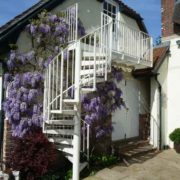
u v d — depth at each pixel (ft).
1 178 16.16
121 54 21.56
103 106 19.71
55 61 18.57
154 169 20.13
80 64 17.39
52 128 18.63
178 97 25.75
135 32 23.44
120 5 26.53
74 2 22.66
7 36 18.06
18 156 16.72
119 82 23.06
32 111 17.93
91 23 24.08
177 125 25.71
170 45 26.53
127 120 25.62
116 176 18.39
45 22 19.53
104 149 21.63
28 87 18.22
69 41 20.16
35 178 16.87
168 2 27.07
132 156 22.35
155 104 25.90
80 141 18.84
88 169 19.06
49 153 17.08
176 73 25.94
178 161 22.16
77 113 17.67
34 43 19.39
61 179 17.97
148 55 24.70
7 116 17.83
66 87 17.83
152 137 25.76
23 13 19.70
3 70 18.28
